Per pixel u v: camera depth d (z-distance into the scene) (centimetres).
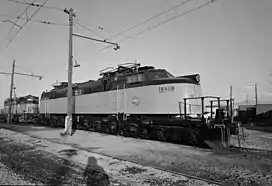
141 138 1509
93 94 1959
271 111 3619
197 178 705
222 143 1137
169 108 1362
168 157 984
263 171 773
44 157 1023
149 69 1586
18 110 4053
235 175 735
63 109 2448
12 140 1606
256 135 1842
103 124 1841
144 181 685
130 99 1577
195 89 1375
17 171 788
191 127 1220
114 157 997
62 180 691
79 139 1537
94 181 683
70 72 1784
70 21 1789
